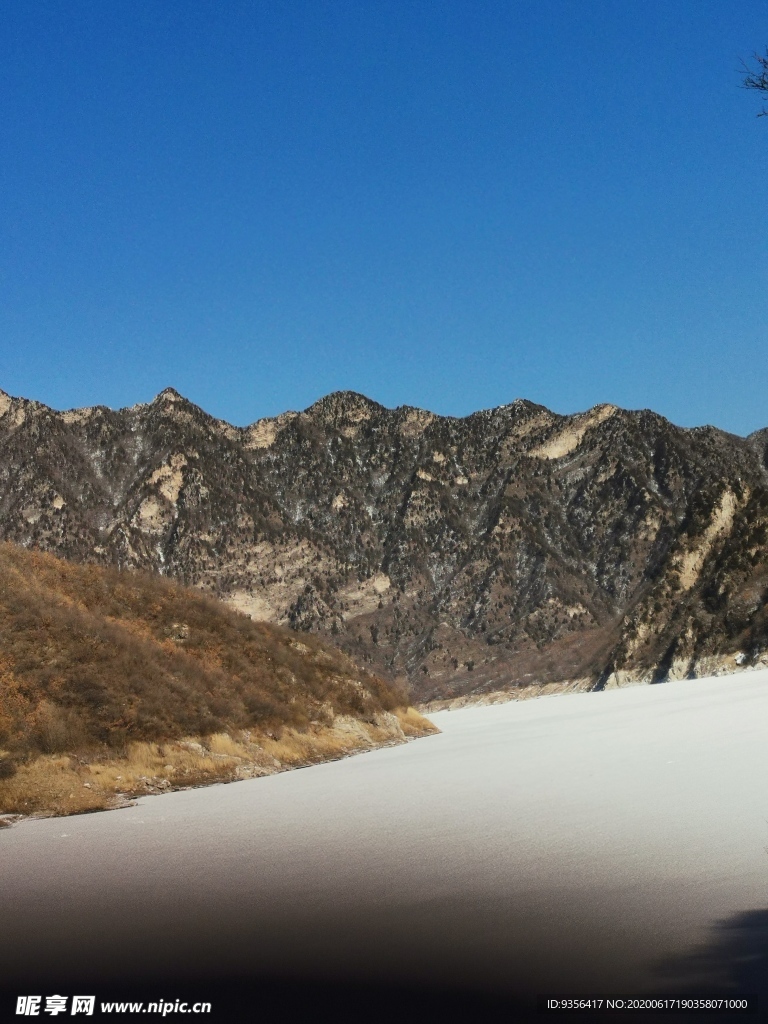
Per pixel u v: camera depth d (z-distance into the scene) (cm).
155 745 3153
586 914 1220
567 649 17525
